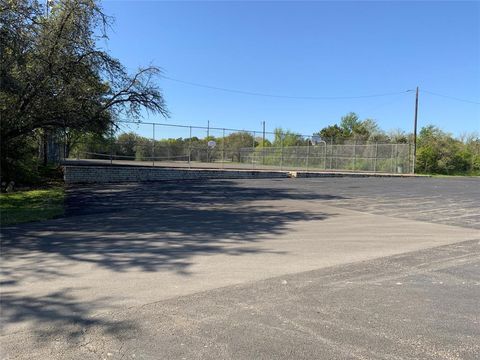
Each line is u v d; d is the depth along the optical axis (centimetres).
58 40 1578
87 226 1002
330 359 362
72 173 2297
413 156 4125
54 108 1723
